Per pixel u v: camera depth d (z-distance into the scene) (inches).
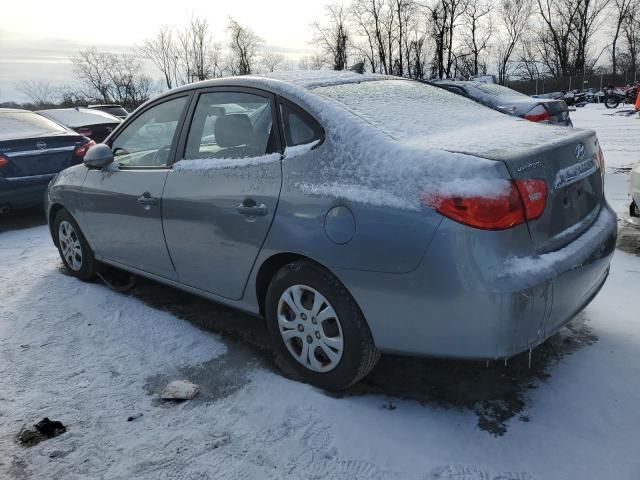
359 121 104.9
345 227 98.0
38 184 253.4
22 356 134.1
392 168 95.0
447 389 111.5
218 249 123.0
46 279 186.9
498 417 102.0
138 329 145.8
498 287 86.8
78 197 165.9
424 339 95.0
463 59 1972.2
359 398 109.7
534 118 335.6
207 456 96.2
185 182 128.8
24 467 95.9
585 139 110.6
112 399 114.5
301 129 110.6
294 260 111.5
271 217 109.3
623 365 115.4
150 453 97.7
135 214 144.0
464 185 87.6
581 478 86.7
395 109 115.8
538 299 90.4
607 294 149.0
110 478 92.4
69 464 96.0
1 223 279.1
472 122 118.6
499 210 87.2
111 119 459.5
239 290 123.2
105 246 163.3
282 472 91.7
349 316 102.7
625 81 1784.0
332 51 1962.4
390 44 1857.8
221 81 131.1
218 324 146.6
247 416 106.3
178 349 134.1
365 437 98.4
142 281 180.4
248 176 114.8
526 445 94.3
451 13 1705.2
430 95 132.9
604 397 105.7
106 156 150.4
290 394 111.9
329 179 101.8
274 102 116.7
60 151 261.4
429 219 89.3
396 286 94.0
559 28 2037.4
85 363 129.7
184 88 140.6
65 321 152.9
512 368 117.3
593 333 129.2
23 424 107.7
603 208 118.3
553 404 104.7
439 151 93.5
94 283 180.9
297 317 112.0
